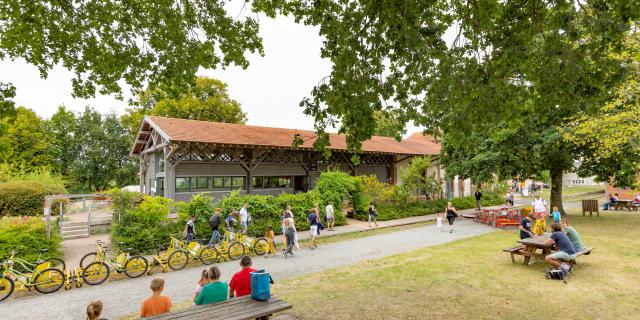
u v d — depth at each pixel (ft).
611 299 23.66
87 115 130.00
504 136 57.82
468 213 79.97
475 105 22.27
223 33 28.58
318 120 22.89
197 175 70.90
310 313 22.25
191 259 41.24
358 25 22.22
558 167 66.59
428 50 19.48
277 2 27.43
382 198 80.69
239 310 16.69
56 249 45.47
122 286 32.12
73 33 25.45
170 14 26.45
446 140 76.13
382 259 38.24
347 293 26.27
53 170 120.47
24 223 46.78
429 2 19.80
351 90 22.56
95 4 25.02
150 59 27.78
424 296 25.05
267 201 60.08
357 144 23.65
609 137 43.91
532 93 22.62
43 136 118.83
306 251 45.57
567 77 19.74
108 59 26.43
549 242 30.83
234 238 44.98
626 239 45.34
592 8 18.31
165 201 48.98
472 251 40.68
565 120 54.90
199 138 66.44
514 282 27.91
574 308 22.18
